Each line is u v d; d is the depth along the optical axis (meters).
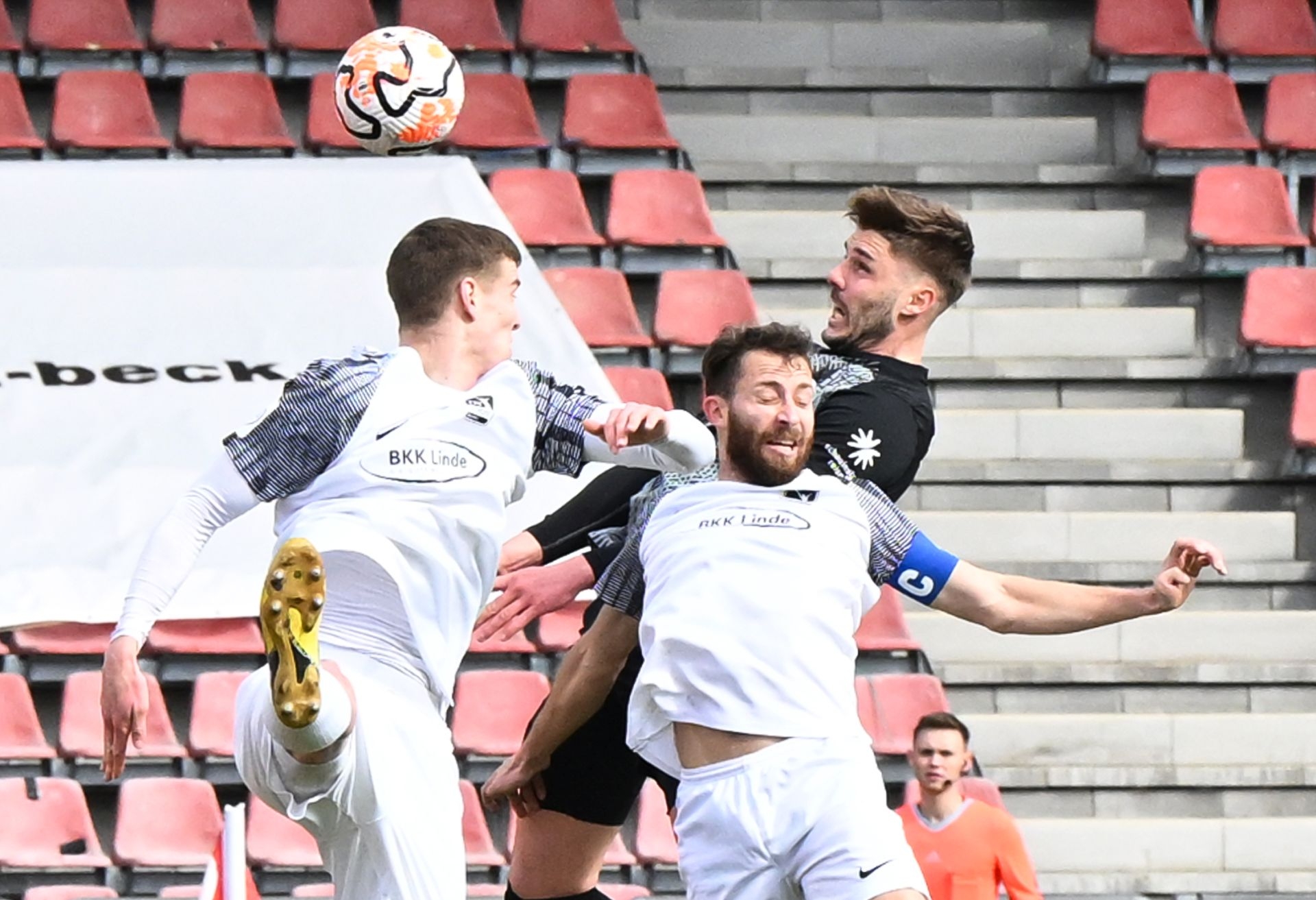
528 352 28.84
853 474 14.39
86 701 27.52
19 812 26.14
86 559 27.16
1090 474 32.53
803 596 13.10
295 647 11.15
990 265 35.34
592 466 27.92
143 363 28.55
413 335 12.93
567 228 35.38
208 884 13.35
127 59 38.22
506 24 40.84
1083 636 31.16
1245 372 33.75
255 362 28.77
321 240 29.91
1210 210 36.09
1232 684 30.39
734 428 13.44
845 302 15.20
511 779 15.23
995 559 31.81
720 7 40.47
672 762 13.56
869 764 13.05
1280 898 27.78
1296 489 32.84
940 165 37.31
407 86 21.81
